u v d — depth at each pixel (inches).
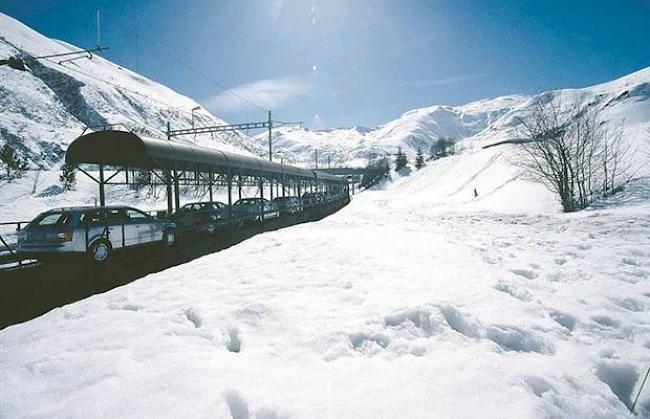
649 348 129.3
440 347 128.4
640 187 821.2
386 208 1261.1
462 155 3154.5
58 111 5019.7
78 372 109.9
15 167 1503.4
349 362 117.8
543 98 995.9
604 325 151.1
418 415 87.8
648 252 302.2
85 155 422.0
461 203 1330.0
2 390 100.2
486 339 134.2
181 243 492.7
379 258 295.4
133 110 6806.1
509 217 734.5
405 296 185.0
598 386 103.1
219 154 526.9
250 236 576.7
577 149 884.0
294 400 95.0
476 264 261.4
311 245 377.4
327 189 1391.5
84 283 289.7
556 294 190.4
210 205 626.5
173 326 150.6
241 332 145.6
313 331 142.6
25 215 1101.7
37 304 237.6
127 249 367.2
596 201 831.7
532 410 87.7
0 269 328.8
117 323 155.2
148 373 108.8
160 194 1546.5
